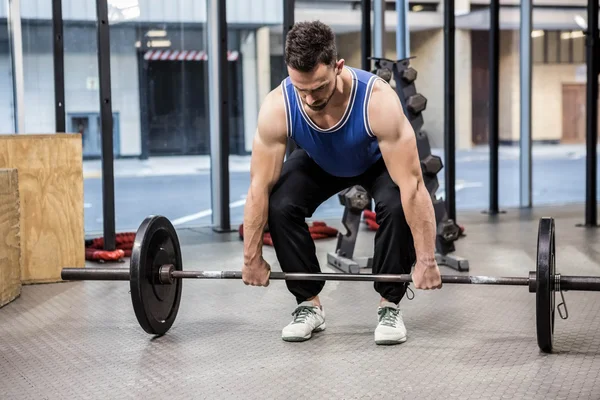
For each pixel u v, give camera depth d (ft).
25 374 7.50
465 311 9.73
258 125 7.64
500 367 7.47
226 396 6.79
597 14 16.31
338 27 19.60
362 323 9.21
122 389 7.02
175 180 20.31
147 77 19.30
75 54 17.49
